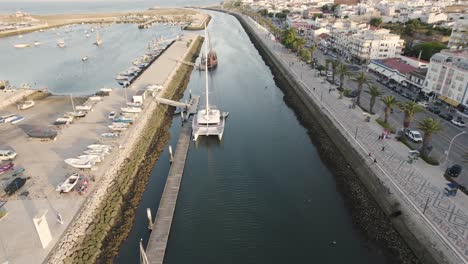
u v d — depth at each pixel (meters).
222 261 52.00
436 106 101.19
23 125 90.06
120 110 100.88
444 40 174.50
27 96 116.19
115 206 60.56
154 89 120.38
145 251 52.38
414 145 77.44
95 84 141.50
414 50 155.88
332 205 64.50
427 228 51.31
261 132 96.81
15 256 45.72
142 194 67.88
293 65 162.12
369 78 134.50
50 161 69.81
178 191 68.25
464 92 93.62
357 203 63.88
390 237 54.78
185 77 156.25
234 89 137.88
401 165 68.31
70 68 171.88
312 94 116.75
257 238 56.47
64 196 58.56
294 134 95.69
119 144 78.44
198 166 78.94
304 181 72.50
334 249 53.84
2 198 57.50
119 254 52.22
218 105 118.50
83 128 87.69
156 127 97.81
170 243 55.44
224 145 88.75
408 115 76.44
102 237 53.66
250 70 170.50
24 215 53.56
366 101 107.88
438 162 69.06
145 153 83.25
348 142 80.94
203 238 56.62
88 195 59.12
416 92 115.25
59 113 100.12
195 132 90.00
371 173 67.69
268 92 134.50
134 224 59.03
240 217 61.56
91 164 67.50
